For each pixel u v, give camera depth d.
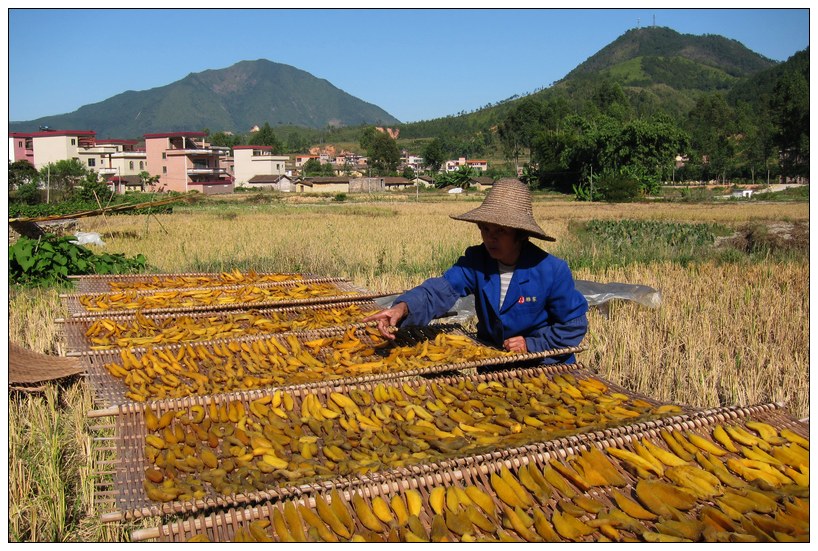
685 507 3.34
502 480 3.43
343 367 5.34
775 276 12.70
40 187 57.31
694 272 13.65
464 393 4.69
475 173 102.69
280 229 24.31
